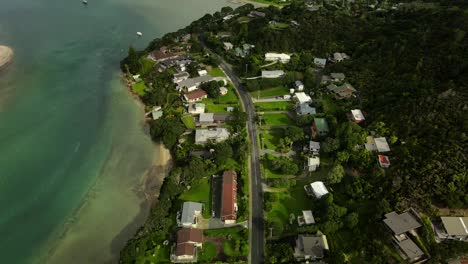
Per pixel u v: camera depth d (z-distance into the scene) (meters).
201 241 81.69
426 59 124.62
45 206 96.62
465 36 124.25
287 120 124.81
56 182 103.62
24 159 110.50
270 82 142.38
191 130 119.88
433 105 103.06
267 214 90.06
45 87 147.00
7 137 118.62
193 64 157.00
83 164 109.94
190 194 96.06
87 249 85.94
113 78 154.88
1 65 158.88
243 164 103.62
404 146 98.00
